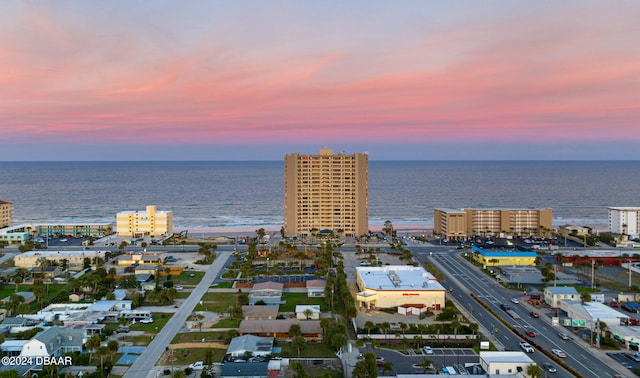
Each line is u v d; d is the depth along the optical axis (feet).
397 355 458.09
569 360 446.60
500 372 397.19
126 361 438.40
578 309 556.92
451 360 446.19
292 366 401.29
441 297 604.90
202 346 474.90
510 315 575.79
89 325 507.71
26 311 548.31
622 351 469.16
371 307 605.31
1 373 370.32
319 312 570.46
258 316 548.31
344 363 436.76
